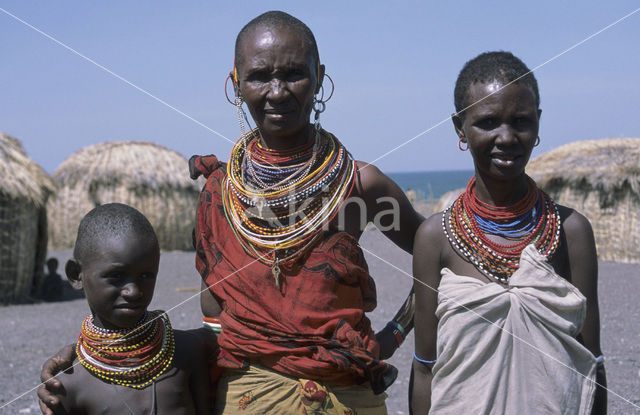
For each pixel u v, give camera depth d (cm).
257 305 262
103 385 254
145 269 252
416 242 279
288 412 254
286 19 269
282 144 282
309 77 267
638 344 670
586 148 1558
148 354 257
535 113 257
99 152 1761
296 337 255
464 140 278
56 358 256
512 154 254
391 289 1059
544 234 260
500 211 266
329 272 263
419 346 281
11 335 790
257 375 259
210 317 284
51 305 1044
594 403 255
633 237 1416
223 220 280
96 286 249
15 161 1080
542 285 246
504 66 256
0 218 1038
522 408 245
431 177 18488
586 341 257
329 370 252
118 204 264
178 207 1720
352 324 266
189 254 1634
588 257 260
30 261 1104
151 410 254
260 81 266
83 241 253
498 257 260
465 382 254
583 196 1494
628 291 1022
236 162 287
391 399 512
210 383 275
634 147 1492
